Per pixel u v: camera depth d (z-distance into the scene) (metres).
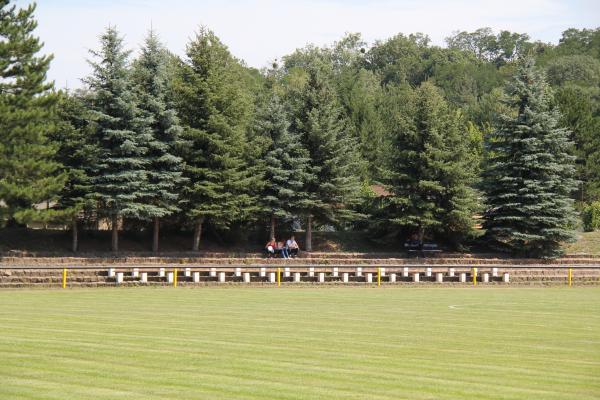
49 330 25.08
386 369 18.81
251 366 18.89
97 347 21.47
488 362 20.14
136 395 15.64
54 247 56.47
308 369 18.61
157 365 18.86
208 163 59.59
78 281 45.72
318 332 25.67
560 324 29.31
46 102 51.75
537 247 63.19
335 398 15.55
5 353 20.38
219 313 31.52
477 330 27.05
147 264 53.00
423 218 61.88
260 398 15.46
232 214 58.53
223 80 60.97
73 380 17.05
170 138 59.06
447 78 163.88
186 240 63.28
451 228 63.50
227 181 58.56
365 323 28.70
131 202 56.16
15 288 43.97
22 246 55.25
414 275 52.62
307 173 61.84
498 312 33.91
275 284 49.47
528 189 62.72
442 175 62.62
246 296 40.91
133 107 56.62
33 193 50.12
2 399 15.21
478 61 194.00
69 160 56.03
